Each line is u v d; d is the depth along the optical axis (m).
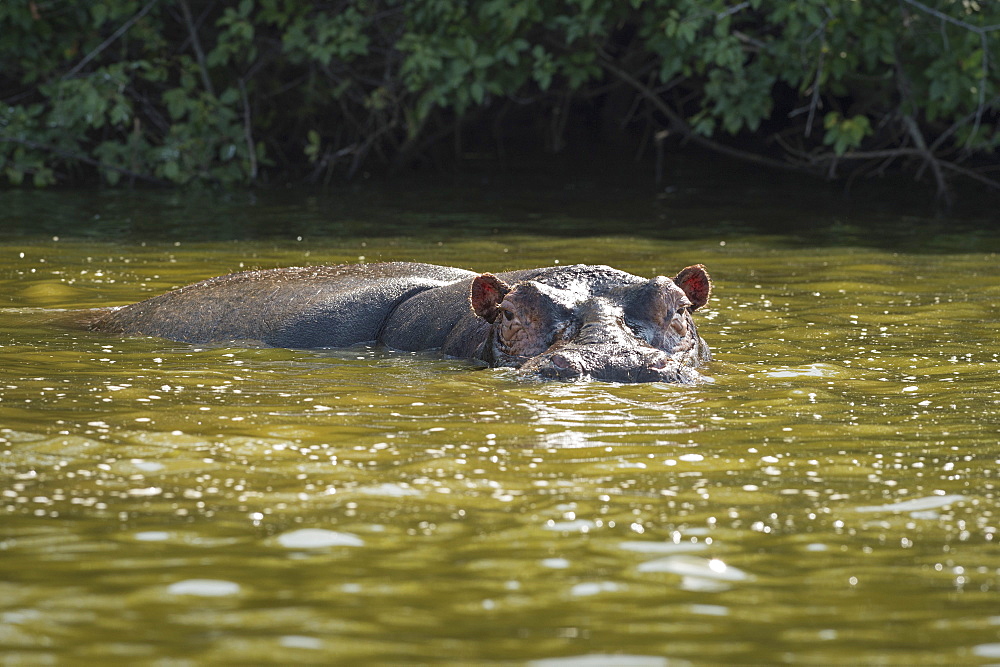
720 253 52.44
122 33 77.94
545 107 115.31
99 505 18.03
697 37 73.44
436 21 76.56
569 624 13.93
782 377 28.06
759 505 18.33
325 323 34.16
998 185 73.88
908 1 67.69
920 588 15.10
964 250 53.78
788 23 70.88
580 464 20.39
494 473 19.80
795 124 106.62
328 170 88.56
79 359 30.22
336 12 80.00
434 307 33.66
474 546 16.42
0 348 31.55
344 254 50.69
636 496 18.72
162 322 35.34
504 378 27.53
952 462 20.80
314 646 13.22
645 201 74.94
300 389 26.52
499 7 72.06
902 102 74.62
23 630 13.52
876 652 13.24
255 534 16.80
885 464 20.66
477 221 64.00
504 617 14.10
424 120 83.69
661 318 29.30
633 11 78.81
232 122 86.25
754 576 15.48
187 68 78.44
